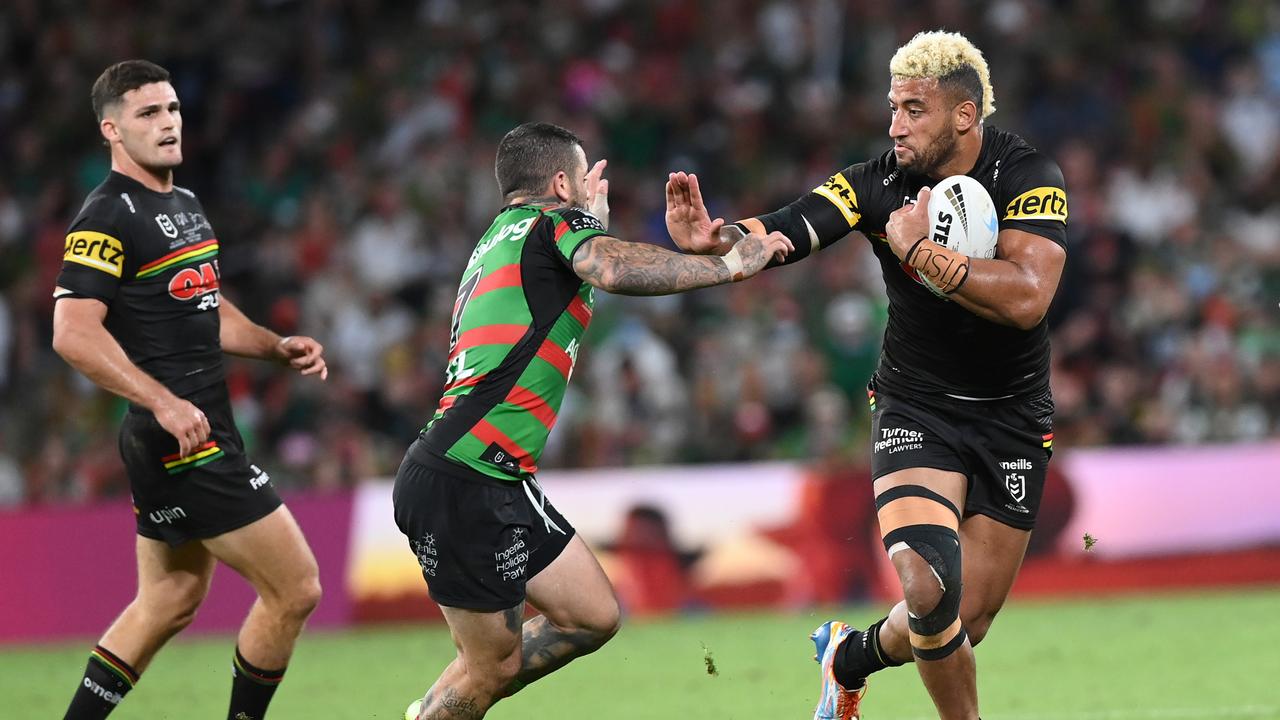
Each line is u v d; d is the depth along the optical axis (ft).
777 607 122.01
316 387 149.69
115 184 62.49
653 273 53.83
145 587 64.44
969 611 60.39
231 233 174.70
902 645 59.77
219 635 115.65
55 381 153.58
